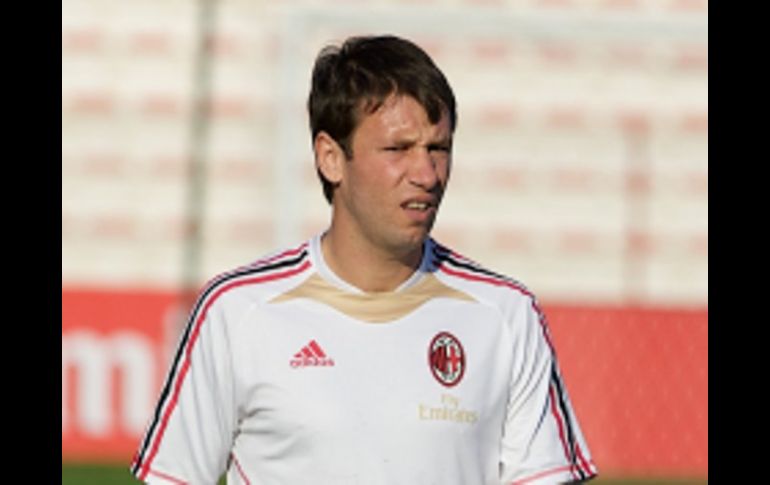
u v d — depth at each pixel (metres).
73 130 42.97
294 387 10.88
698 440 30.73
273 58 43.03
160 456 11.23
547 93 43.38
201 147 42.81
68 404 32.00
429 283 11.38
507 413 11.34
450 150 10.92
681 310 30.86
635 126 43.34
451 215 43.09
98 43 43.41
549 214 43.12
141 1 43.44
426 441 10.79
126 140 42.94
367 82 10.73
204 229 42.62
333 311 11.15
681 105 43.38
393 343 11.04
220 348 11.09
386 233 10.84
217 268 42.56
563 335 30.91
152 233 42.62
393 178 10.69
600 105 43.41
